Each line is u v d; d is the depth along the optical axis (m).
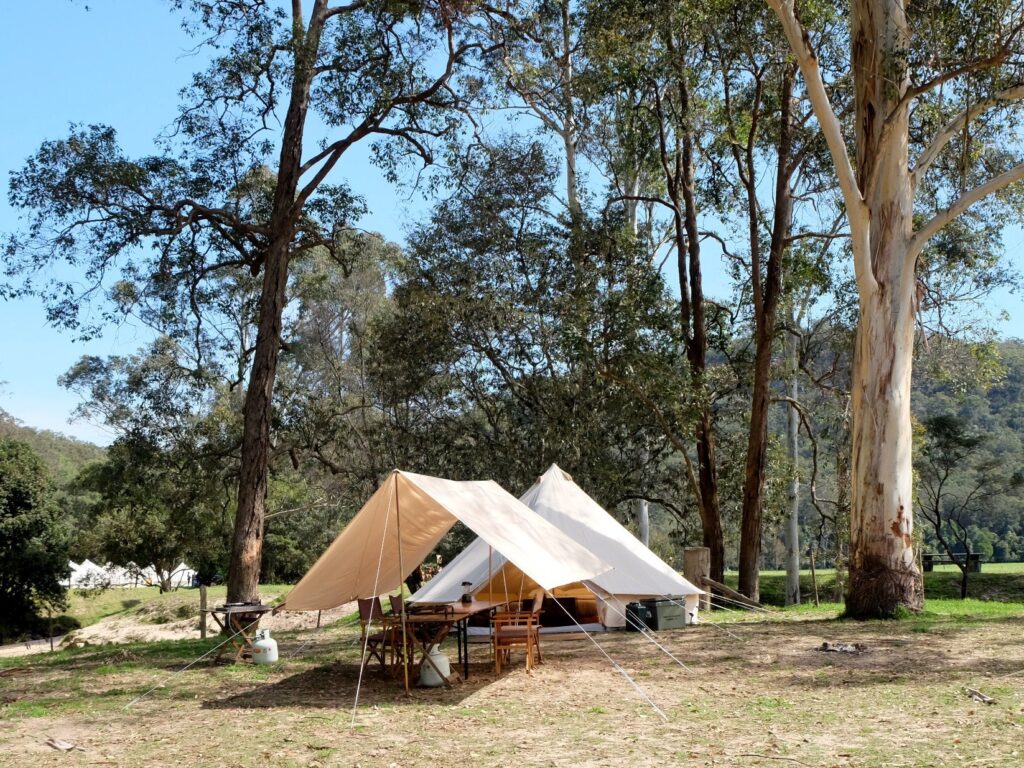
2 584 36.06
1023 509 45.00
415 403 25.45
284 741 6.55
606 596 12.36
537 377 22.80
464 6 17.70
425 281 23.11
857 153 13.34
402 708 7.67
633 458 23.38
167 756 6.25
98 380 23.39
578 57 20.81
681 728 6.61
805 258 19.42
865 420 12.97
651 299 20.02
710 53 18.34
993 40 11.95
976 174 17.14
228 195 18.39
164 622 27.92
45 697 8.98
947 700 7.25
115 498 25.27
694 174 21.70
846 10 16.78
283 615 24.38
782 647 10.37
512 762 5.76
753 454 18.88
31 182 16.55
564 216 21.92
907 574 12.85
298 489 34.12
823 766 5.43
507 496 10.30
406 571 11.38
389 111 17.27
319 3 17.34
